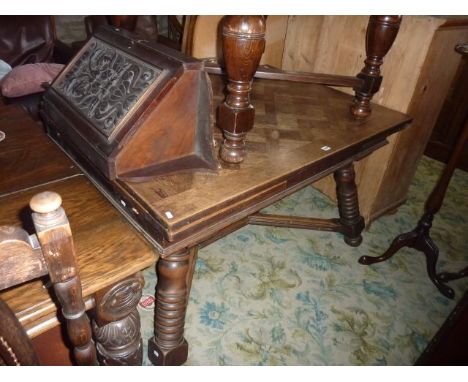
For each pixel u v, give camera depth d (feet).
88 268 2.14
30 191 2.74
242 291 4.96
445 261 5.88
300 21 6.14
